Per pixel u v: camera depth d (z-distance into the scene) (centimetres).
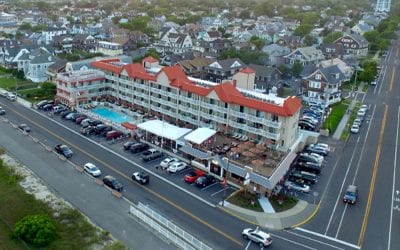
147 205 5969
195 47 18312
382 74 15550
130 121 9288
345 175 7344
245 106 7888
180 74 9431
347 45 18950
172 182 6769
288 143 7631
